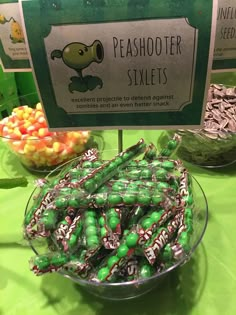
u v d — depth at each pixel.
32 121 0.48
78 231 0.30
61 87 0.30
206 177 0.47
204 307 0.33
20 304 0.34
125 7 0.25
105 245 0.28
